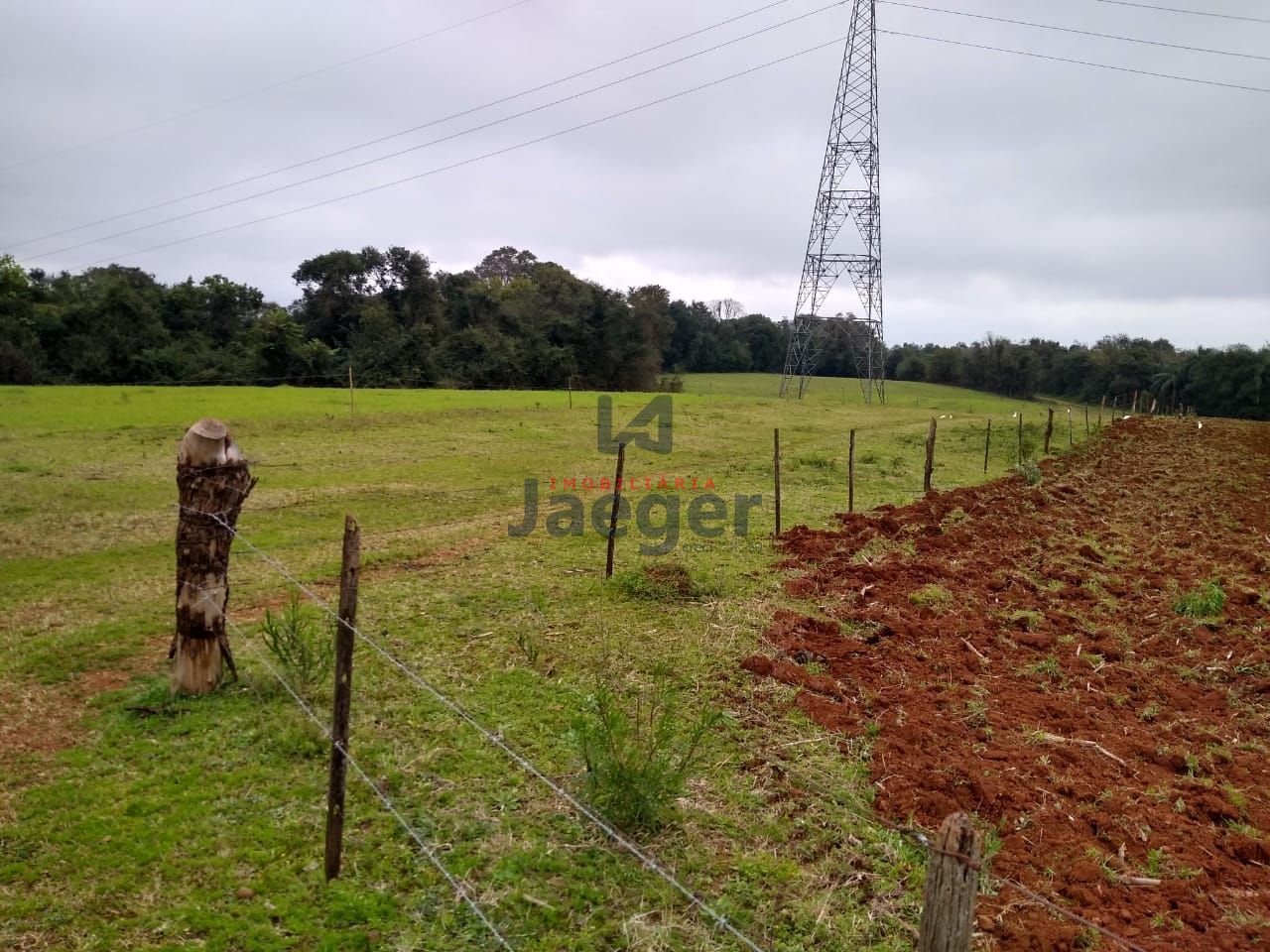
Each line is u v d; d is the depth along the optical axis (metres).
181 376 42.88
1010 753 5.66
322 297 55.78
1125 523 14.33
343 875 4.16
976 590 9.52
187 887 4.04
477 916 3.90
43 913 3.85
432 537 11.30
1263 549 12.54
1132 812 5.05
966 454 22.06
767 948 3.79
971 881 2.49
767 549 10.96
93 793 4.78
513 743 5.50
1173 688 7.16
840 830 4.73
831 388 61.75
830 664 7.12
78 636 7.18
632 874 4.26
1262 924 4.04
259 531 11.41
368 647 7.08
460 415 25.92
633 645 7.35
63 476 14.42
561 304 60.28
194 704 5.84
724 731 5.84
